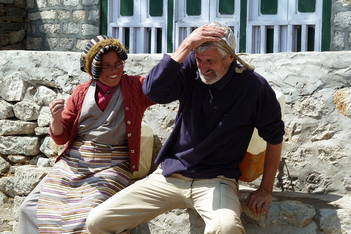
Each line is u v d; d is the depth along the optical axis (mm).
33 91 5586
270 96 4027
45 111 5531
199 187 4059
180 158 4156
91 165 4473
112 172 4422
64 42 8836
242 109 4000
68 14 8781
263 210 4082
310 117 4613
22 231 4629
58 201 4445
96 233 4125
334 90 4535
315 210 4230
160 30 8172
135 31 8328
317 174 4605
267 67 4742
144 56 5109
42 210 4441
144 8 8227
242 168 4410
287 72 4676
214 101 4020
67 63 5438
